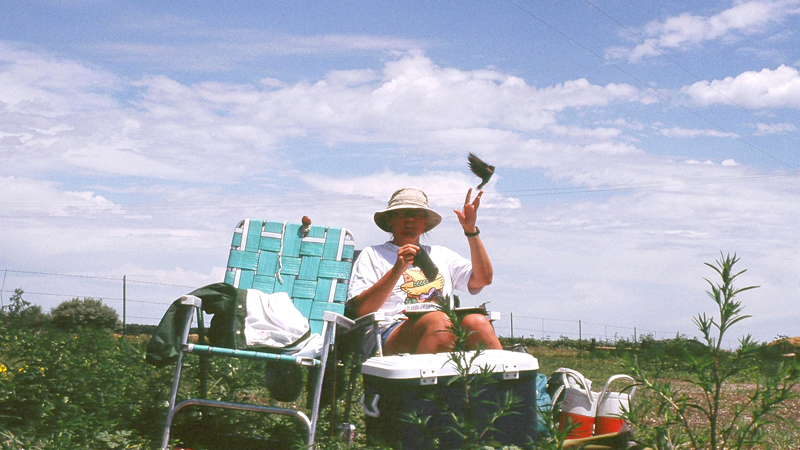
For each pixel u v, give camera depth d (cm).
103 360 552
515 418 284
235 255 427
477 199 412
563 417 329
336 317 343
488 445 257
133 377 516
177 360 336
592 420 327
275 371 402
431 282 418
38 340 540
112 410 397
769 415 158
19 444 307
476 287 433
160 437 370
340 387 396
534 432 287
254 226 436
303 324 372
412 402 272
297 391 407
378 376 287
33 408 355
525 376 288
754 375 156
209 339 364
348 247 434
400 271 386
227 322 351
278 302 376
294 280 424
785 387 153
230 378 493
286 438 390
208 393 489
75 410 369
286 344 356
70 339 644
